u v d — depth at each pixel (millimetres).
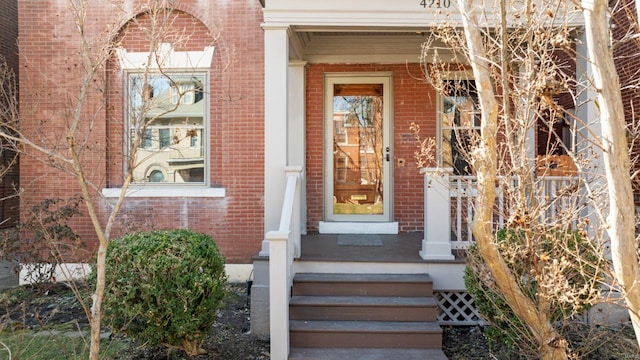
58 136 6656
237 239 7680
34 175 7633
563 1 3736
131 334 4613
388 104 8539
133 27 7531
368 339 5004
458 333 5773
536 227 3602
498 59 4395
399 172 8516
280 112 6410
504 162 4395
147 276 4500
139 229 6895
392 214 8523
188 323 4582
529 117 4191
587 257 3951
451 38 4418
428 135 8438
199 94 7773
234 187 7680
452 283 5879
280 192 6395
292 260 5738
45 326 5109
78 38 7645
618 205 2518
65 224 6855
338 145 8656
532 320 3660
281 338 4691
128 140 6336
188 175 7848
